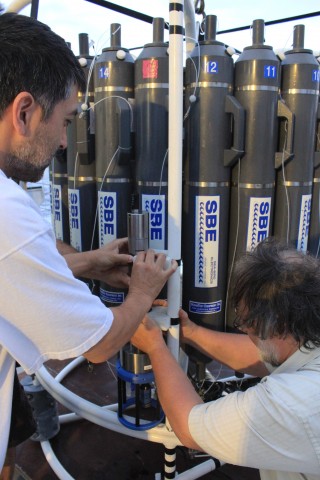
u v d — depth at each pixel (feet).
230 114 4.39
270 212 4.75
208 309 4.77
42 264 2.24
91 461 5.50
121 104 4.47
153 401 4.60
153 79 4.26
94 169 5.20
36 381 5.58
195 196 4.53
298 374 2.66
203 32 4.97
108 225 4.89
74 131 5.22
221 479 5.28
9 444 3.97
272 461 2.54
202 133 4.37
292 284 2.64
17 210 2.19
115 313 2.87
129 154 4.60
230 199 4.79
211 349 4.24
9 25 2.32
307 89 4.59
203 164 4.43
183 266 4.82
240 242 4.74
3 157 2.44
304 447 2.45
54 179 5.92
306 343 2.72
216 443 2.71
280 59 4.69
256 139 4.46
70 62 2.52
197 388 5.17
